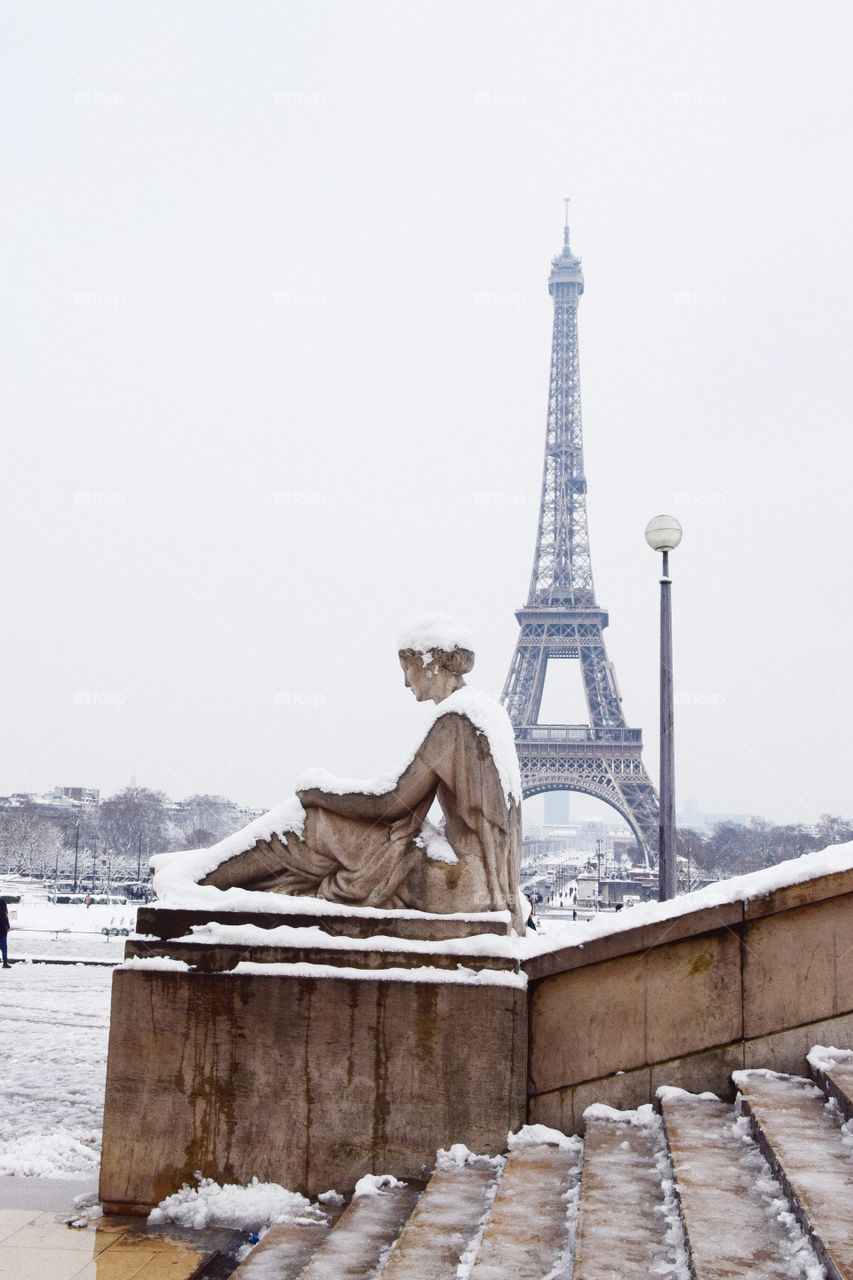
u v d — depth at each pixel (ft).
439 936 27.32
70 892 349.82
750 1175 20.45
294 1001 26.84
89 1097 41.16
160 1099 26.94
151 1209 26.55
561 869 599.98
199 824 427.74
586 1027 27.20
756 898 26.99
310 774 29.40
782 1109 23.15
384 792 28.60
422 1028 26.48
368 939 27.25
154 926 27.94
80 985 85.40
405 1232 20.94
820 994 26.89
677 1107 25.54
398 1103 26.40
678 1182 20.08
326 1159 26.43
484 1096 26.27
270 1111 26.66
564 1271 18.24
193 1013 27.14
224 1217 25.67
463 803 28.43
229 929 27.55
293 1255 22.45
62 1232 25.12
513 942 27.32
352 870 28.66
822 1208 17.28
